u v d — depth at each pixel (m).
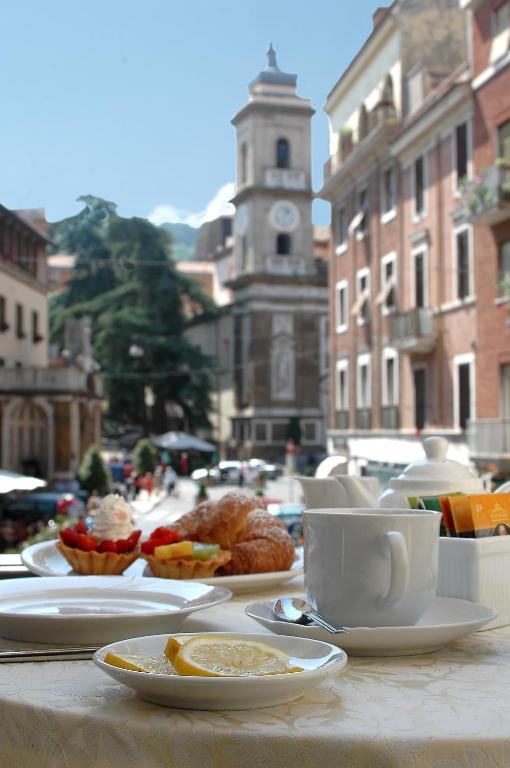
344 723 1.38
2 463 39.56
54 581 2.31
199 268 72.12
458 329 26.28
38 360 44.78
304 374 65.06
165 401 63.47
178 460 60.81
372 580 1.86
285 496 39.19
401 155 29.11
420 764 1.31
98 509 3.05
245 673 1.45
